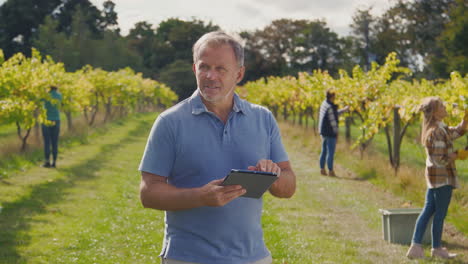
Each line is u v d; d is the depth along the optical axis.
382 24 65.19
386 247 5.82
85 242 5.83
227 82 2.18
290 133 20.20
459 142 20.31
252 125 2.37
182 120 2.26
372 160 11.32
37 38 75.81
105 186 9.48
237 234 2.26
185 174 2.27
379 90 12.61
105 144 16.56
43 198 8.12
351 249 5.69
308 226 6.80
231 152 2.29
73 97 18.22
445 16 60.72
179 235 2.26
